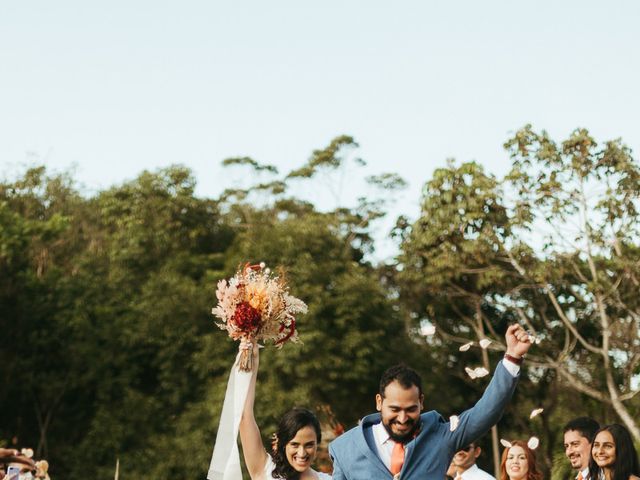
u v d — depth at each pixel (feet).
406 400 17.71
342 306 90.68
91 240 118.01
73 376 95.66
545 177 84.12
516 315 98.78
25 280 98.12
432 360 97.91
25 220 103.96
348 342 89.61
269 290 21.86
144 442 91.56
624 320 88.69
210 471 21.53
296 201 118.01
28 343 96.84
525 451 27.89
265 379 89.30
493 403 17.53
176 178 108.47
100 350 95.96
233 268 96.63
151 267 104.78
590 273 89.25
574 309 93.61
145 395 95.20
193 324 94.43
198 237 109.60
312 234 96.89
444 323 100.63
